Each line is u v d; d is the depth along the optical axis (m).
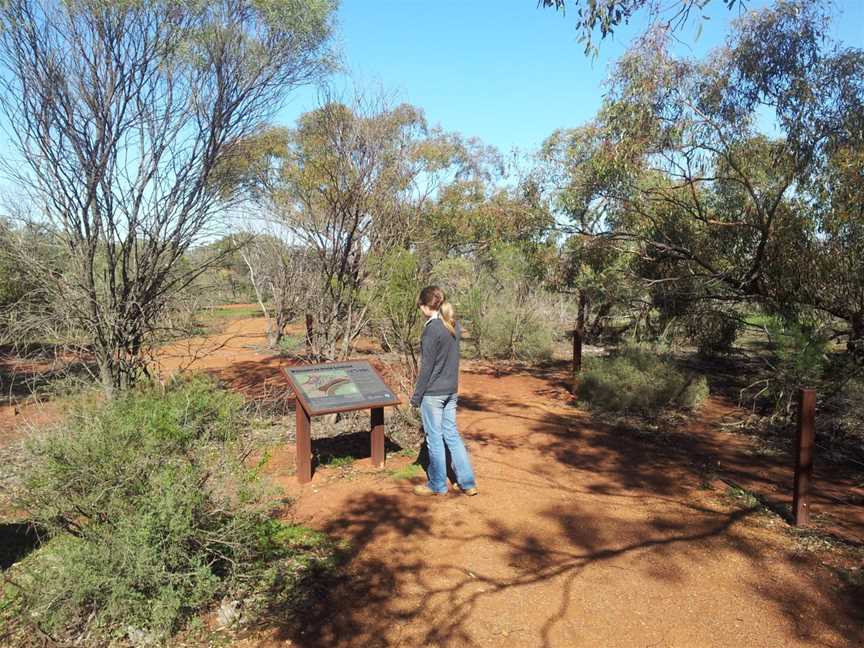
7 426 6.75
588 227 10.30
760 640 3.07
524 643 3.05
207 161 5.98
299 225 7.27
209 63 5.93
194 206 6.09
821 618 3.25
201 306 6.78
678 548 4.08
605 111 8.66
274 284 13.93
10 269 5.50
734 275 8.77
